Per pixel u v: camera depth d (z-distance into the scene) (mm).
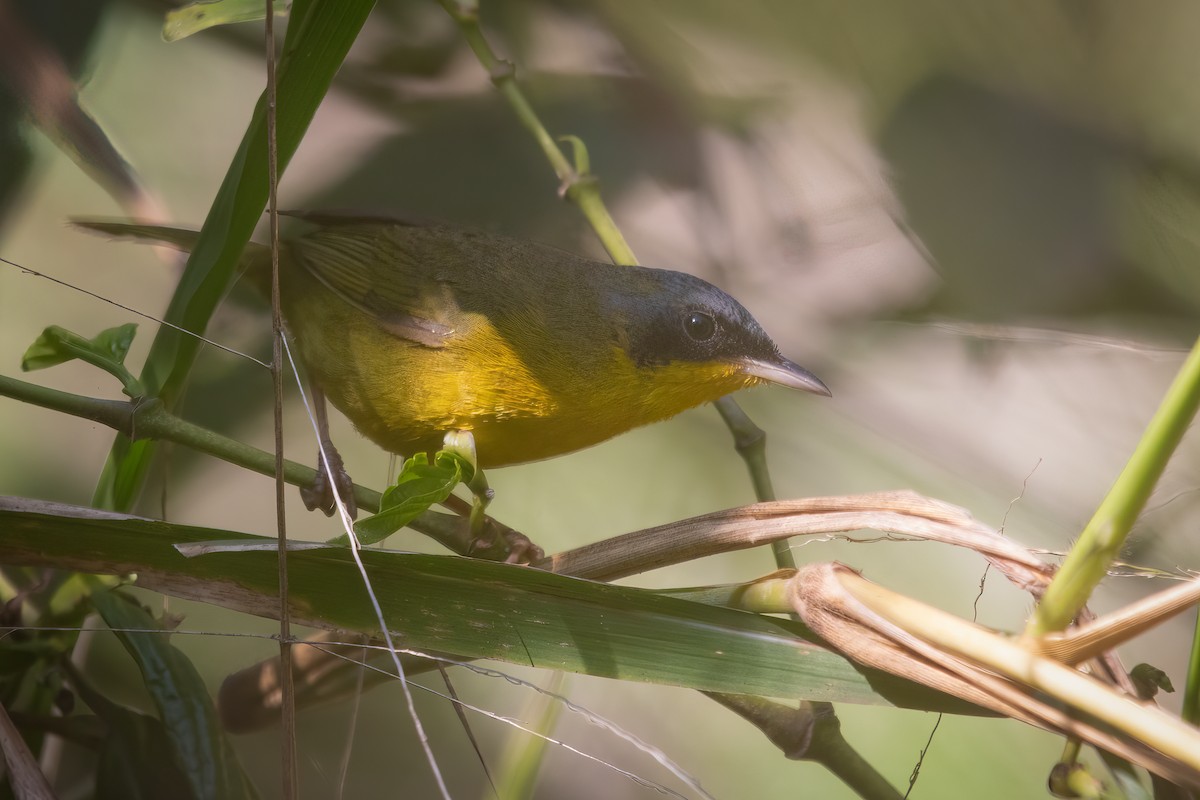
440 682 2848
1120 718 2756
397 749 2840
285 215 2859
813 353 2879
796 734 2793
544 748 2799
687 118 2869
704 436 2889
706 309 2846
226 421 2854
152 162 2877
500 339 2834
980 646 2764
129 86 2877
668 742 2852
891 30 2816
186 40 2875
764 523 2779
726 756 2850
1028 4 2807
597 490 2879
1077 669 2764
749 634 2777
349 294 2840
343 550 2775
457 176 2881
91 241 2877
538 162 2881
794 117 2844
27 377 2867
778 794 2848
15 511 2773
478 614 2777
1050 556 2789
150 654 2793
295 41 2783
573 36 2875
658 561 2781
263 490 2865
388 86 2877
